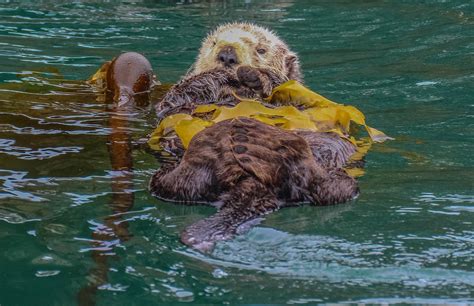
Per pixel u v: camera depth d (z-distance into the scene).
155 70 18.03
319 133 11.07
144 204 9.33
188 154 9.52
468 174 10.62
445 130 13.00
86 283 7.24
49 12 25.61
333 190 9.40
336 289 6.98
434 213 9.00
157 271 7.42
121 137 11.80
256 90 12.99
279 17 25.64
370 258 7.59
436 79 16.97
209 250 7.75
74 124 12.38
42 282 7.29
